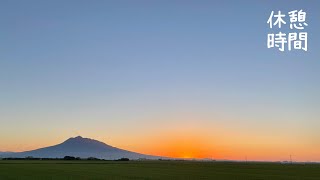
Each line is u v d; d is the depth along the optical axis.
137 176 76.75
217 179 68.44
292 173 93.56
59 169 110.12
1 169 107.94
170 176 76.56
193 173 89.88
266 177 75.50
